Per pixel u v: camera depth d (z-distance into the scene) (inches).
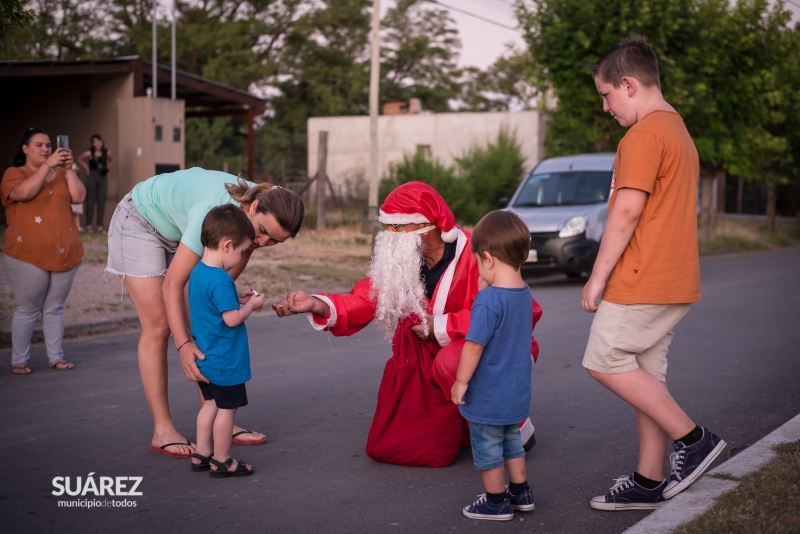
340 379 273.3
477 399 152.7
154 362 194.4
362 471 183.2
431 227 179.5
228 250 175.0
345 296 188.9
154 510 158.7
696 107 819.4
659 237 150.4
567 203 568.4
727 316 413.7
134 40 1700.3
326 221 888.3
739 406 239.3
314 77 1904.5
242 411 233.8
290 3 1857.8
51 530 148.3
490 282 156.9
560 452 197.3
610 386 155.3
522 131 1334.9
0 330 331.0
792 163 1144.2
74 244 281.3
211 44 1756.9
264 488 171.8
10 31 343.3
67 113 753.0
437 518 155.7
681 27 792.9
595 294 151.3
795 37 938.7
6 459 189.0
